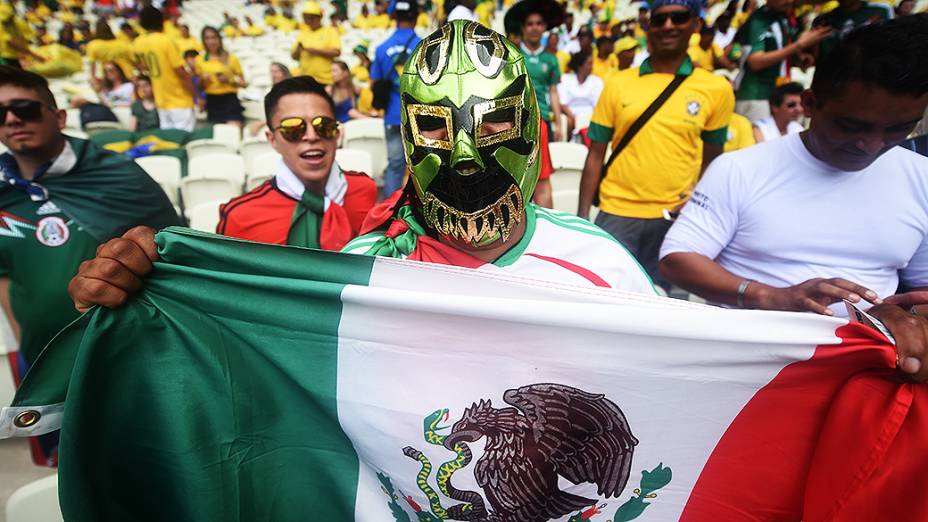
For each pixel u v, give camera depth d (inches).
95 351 42.2
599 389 41.7
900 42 47.3
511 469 44.1
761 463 43.3
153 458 46.2
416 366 42.2
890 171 57.5
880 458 39.4
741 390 41.1
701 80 108.6
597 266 46.3
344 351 42.8
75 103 299.7
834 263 60.2
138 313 43.3
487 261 45.8
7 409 41.6
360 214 96.0
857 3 162.6
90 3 643.5
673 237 66.6
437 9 521.7
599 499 45.0
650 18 105.7
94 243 85.7
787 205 60.1
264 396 45.4
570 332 40.0
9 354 88.0
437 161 42.2
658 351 40.1
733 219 63.4
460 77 40.8
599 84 263.4
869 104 49.6
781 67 174.9
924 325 38.1
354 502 46.8
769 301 56.2
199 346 44.1
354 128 233.8
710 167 65.5
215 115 287.3
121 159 89.0
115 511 46.1
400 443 44.1
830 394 40.4
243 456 46.5
